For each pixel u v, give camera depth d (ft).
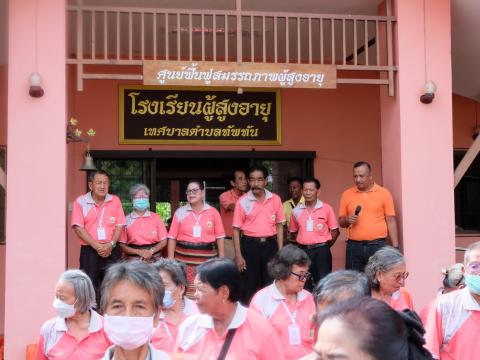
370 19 18.37
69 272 10.96
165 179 25.64
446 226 18.02
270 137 25.20
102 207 17.95
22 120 16.39
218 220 19.17
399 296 11.71
